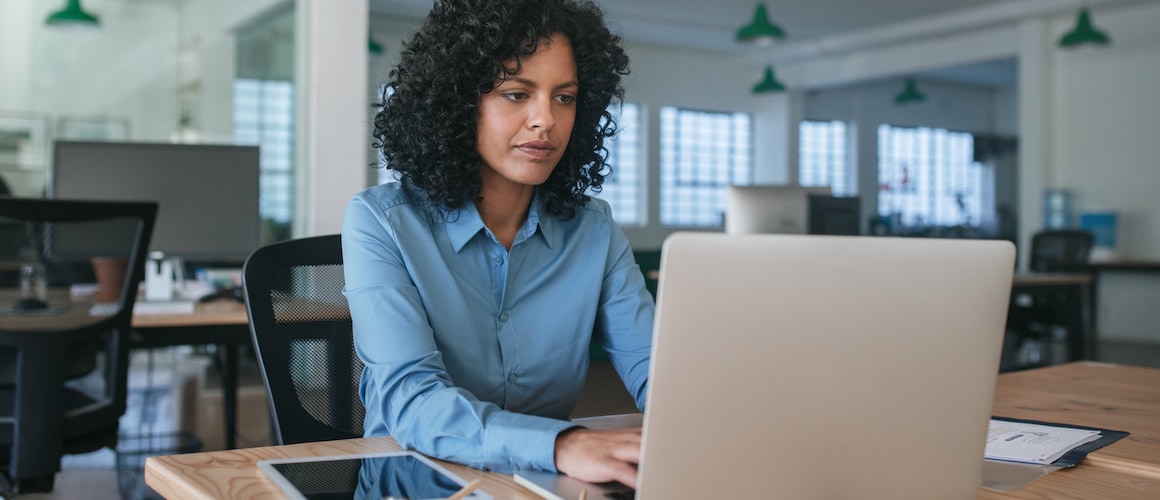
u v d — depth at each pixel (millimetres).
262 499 824
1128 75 8508
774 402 732
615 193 10617
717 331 702
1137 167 8469
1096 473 982
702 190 11227
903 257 771
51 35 4684
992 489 917
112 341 2350
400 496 824
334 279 1413
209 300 2982
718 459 723
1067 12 8602
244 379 5277
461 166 1224
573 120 1259
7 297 3156
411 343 1091
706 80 11133
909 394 788
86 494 3098
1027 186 9008
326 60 4043
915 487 809
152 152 3096
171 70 4629
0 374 2158
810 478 761
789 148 11312
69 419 2213
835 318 746
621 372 1341
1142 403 1394
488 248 1261
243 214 3172
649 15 9164
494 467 939
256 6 4301
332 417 1353
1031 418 1275
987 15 8930
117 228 3064
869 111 12203
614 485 859
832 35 10219
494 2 1187
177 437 3959
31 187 4707
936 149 12875
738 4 8734
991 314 815
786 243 719
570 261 1307
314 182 4043
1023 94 9008
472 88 1197
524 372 1249
